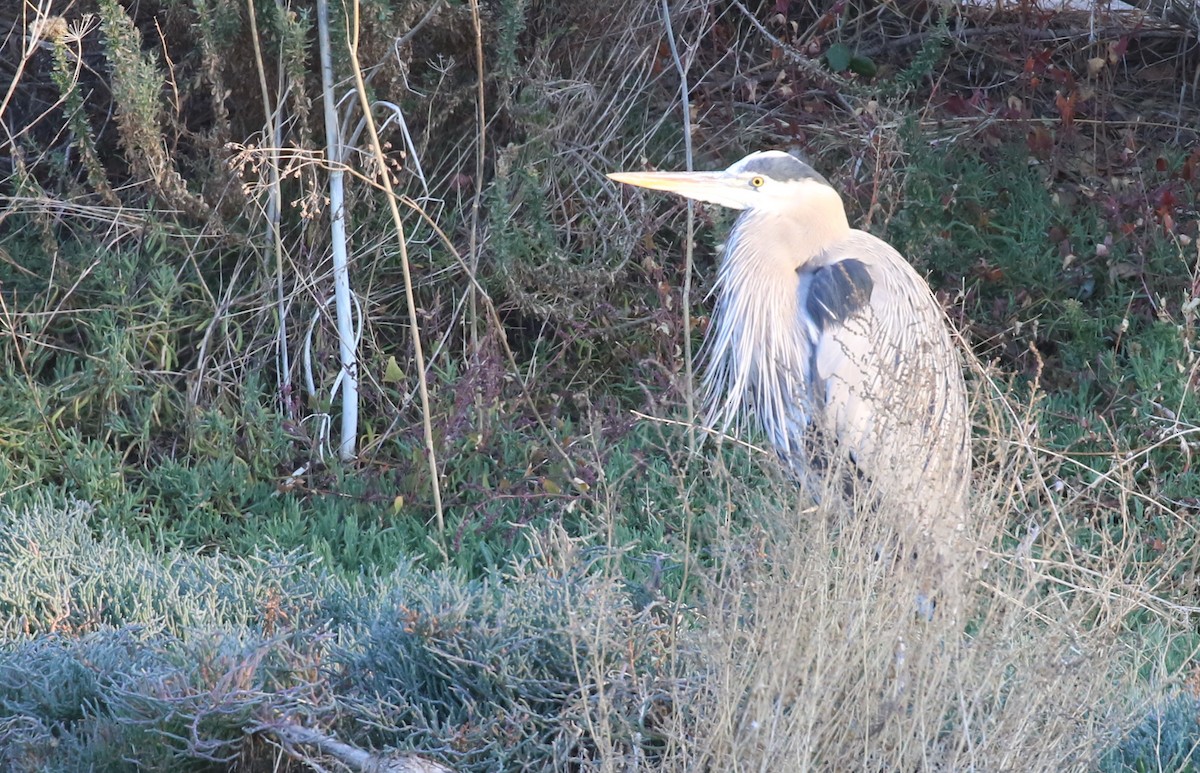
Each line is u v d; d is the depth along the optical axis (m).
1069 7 15.14
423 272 12.34
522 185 11.99
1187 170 12.79
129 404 11.44
